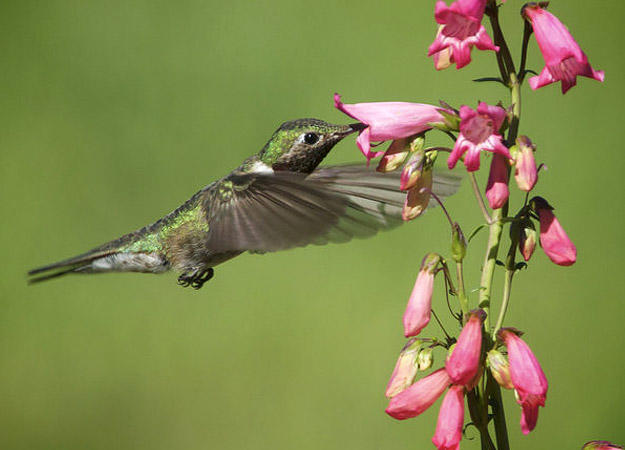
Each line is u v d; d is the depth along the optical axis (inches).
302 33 554.9
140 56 560.7
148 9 572.1
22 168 540.1
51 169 538.9
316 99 539.5
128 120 547.5
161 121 546.3
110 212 529.0
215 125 542.0
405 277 472.7
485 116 190.1
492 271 209.3
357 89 537.0
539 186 498.9
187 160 536.4
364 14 555.8
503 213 210.1
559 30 201.2
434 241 474.0
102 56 564.7
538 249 470.0
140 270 291.7
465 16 190.7
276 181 237.1
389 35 547.5
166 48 562.6
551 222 206.7
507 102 520.4
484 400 204.7
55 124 548.7
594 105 518.0
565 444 442.0
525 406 195.8
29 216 527.2
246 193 236.8
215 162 534.6
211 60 556.7
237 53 556.4
